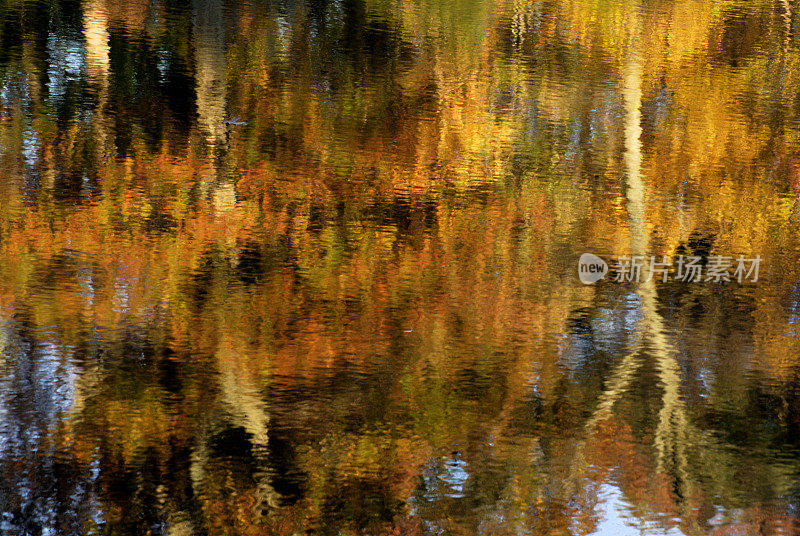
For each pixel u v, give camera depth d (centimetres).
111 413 832
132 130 1333
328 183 1241
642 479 787
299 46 1700
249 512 741
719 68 1745
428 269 1082
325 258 1090
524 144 1378
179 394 862
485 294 1052
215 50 1642
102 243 1077
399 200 1206
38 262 1041
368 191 1230
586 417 860
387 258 1089
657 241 1183
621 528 729
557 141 1399
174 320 979
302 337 950
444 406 862
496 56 1731
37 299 986
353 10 1975
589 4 2172
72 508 731
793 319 1042
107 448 794
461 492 770
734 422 852
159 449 802
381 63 1644
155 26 1739
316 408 855
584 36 1898
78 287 1008
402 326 993
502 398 892
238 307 983
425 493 756
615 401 892
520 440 834
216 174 1237
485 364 934
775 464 808
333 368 907
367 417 862
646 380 926
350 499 761
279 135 1334
